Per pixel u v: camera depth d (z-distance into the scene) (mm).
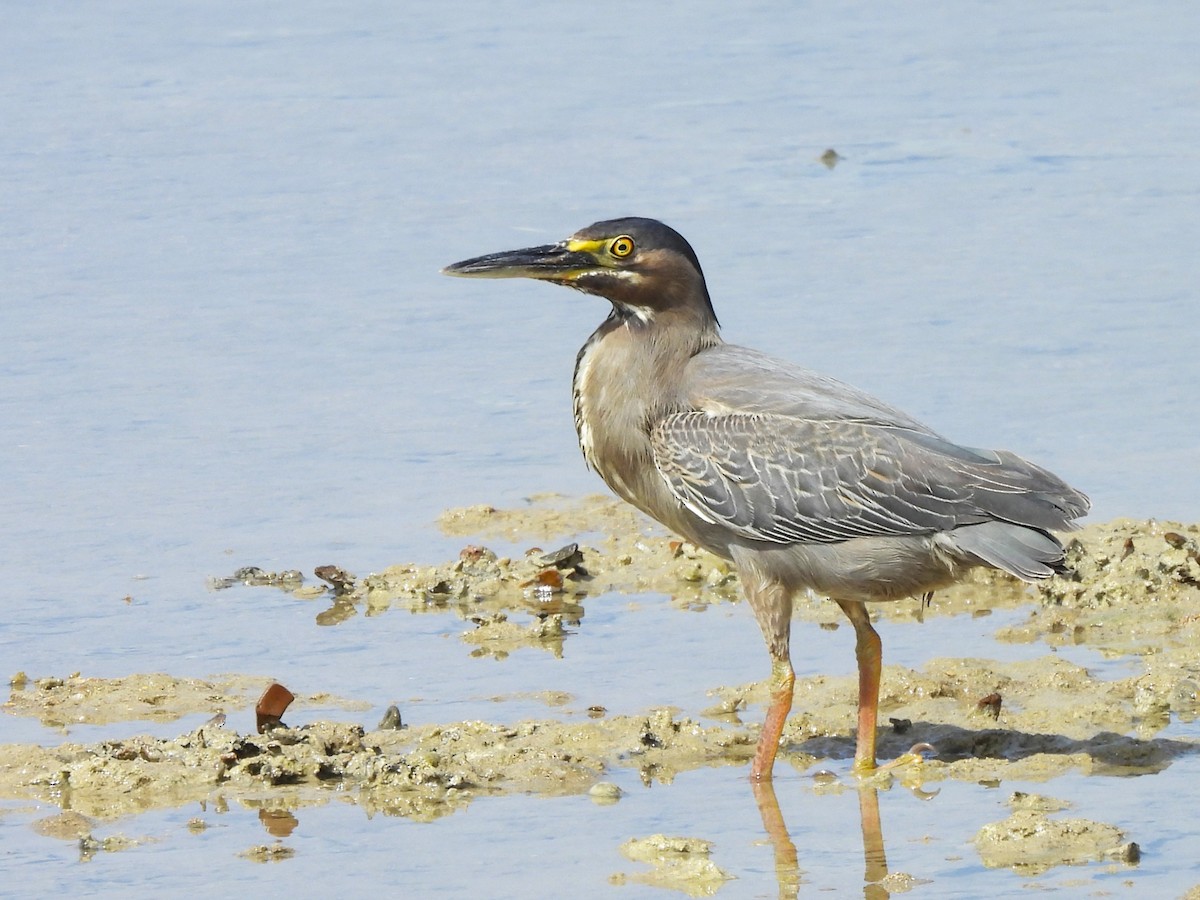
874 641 11828
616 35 35094
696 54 33656
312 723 12180
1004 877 9883
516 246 23297
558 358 20328
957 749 11977
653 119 29406
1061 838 10273
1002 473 11562
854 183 25891
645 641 14086
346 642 14125
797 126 28859
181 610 14766
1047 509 11484
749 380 12164
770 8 37375
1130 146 27312
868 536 11648
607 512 16734
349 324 21406
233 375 19984
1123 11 36469
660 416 12219
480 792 11352
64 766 11555
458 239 23906
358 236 24312
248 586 15297
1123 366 19125
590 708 12734
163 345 20812
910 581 11758
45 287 22656
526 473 17625
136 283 22781
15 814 11078
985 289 21500
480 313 21781
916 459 11570
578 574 15492
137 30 35562
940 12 36875
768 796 11250
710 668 13508
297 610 14789
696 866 10133
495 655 13828
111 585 15266
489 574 15305
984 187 25562
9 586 15234
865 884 9883
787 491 11680
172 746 11844
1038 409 18125
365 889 9977
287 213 25266
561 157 27469
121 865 10344
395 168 27125
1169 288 21312
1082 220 23984
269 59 33531
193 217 25156
